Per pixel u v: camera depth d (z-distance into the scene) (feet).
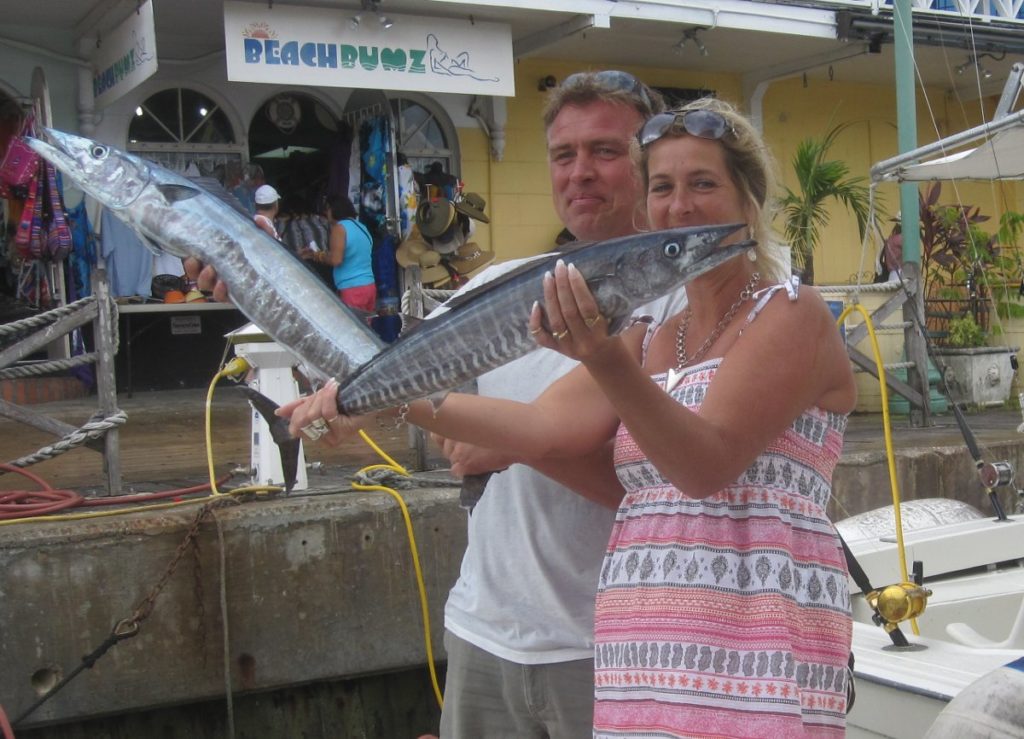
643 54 41.06
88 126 33.63
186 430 26.96
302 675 16.78
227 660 16.16
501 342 5.94
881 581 14.30
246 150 36.45
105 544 15.70
